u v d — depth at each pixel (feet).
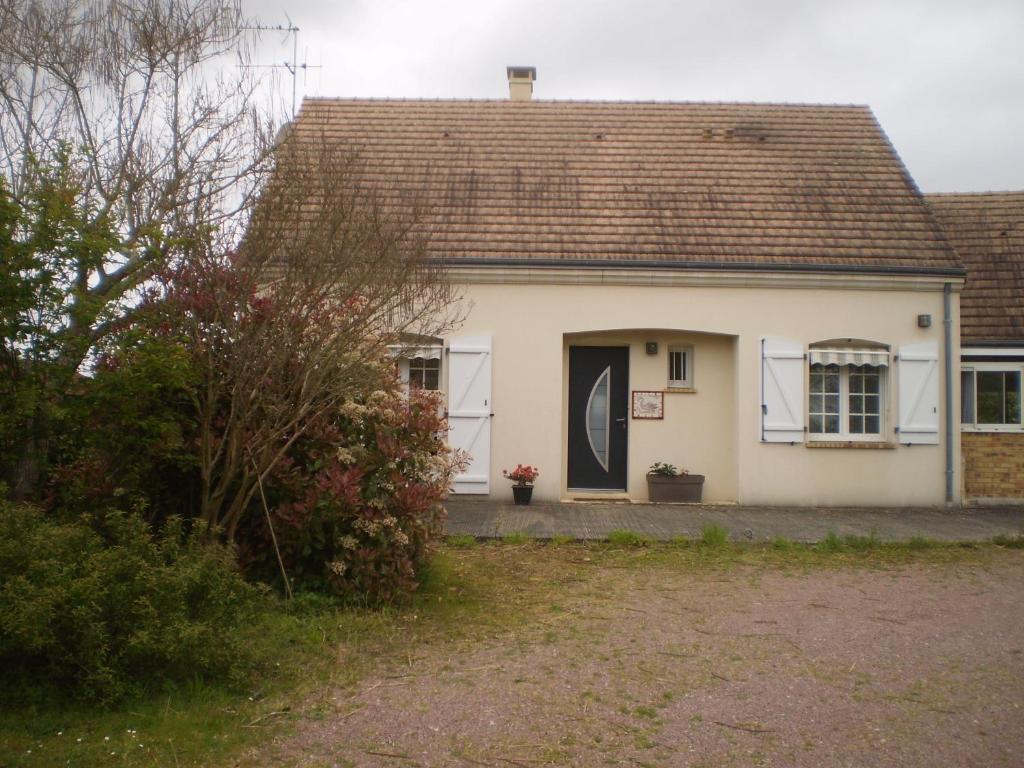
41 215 19.92
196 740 14.96
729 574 28.96
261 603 19.70
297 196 22.53
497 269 41.93
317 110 40.32
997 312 46.37
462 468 28.09
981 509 42.65
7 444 20.98
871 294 42.93
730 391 43.62
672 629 22.44
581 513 39.29
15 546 15.71
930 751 15.21
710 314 42.50
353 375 23.03
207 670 17.24
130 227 23.24
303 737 15.39
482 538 34.06
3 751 14.23
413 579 24.64
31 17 26.32
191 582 17.04
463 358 41.93
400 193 33.96
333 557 23.53
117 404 21.15
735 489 43.06
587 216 44.65
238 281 21.39
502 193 45.73
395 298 24.48
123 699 16.08
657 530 35.83
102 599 15.96
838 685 18.42
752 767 14.53
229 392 22.49
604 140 50.39
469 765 14.49
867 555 32.14
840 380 43.86
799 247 43.47
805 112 53.78
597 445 44.19
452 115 52.19
